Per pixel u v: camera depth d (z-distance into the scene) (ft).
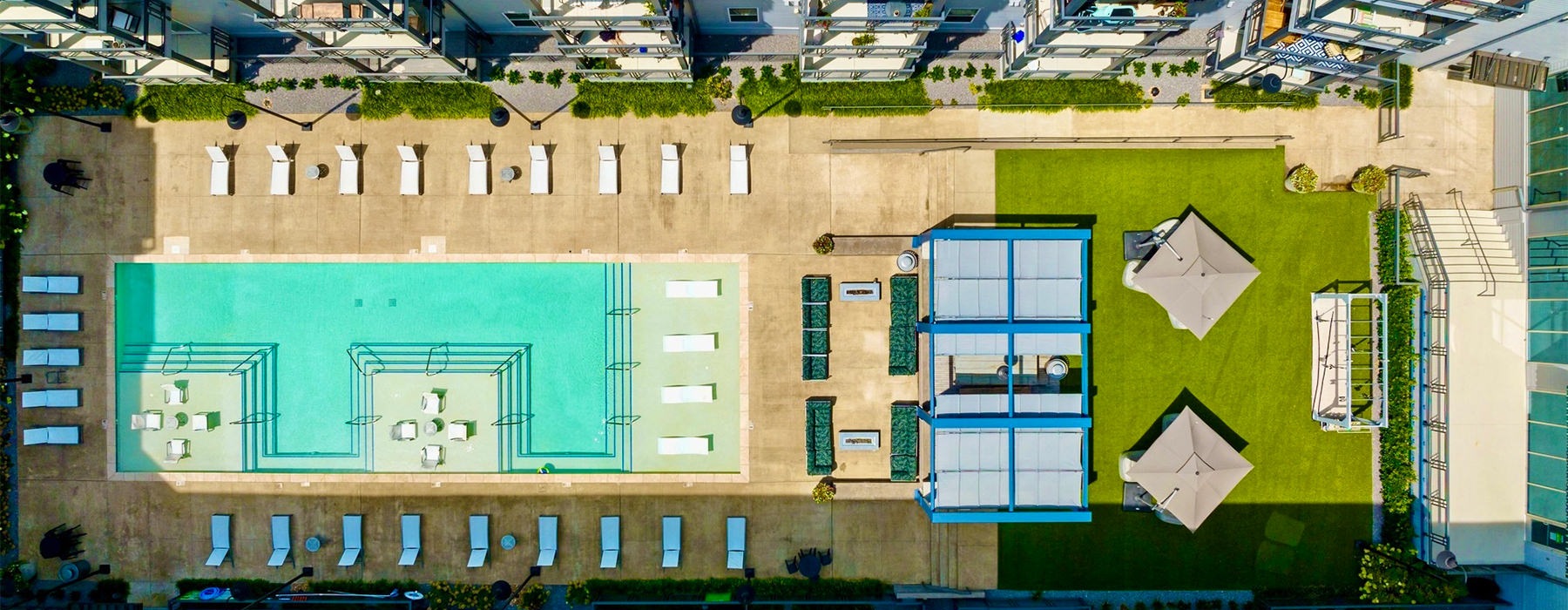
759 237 74.90
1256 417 75.72
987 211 74.84
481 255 74.59
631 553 76.38
